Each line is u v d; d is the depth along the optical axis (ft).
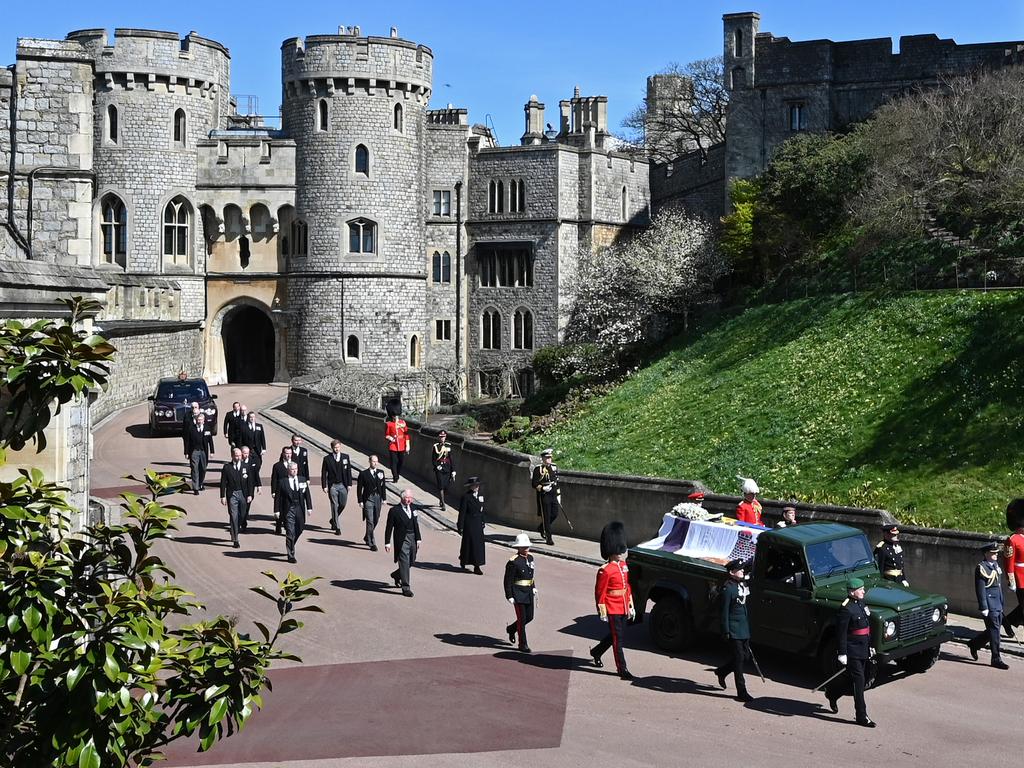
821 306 129.80
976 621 60.85
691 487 76.64
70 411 56.90
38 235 69.36
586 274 230.27
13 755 24.41
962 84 144.97
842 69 188.03
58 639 24.44
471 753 41.42
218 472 107.76
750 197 176.45
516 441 143.95
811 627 49.73
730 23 193.57
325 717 45.44
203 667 25.54
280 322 218.18
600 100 296.10
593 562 75.87
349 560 74.79
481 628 58.90
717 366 132.77
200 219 214.07
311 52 211.61
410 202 218.59
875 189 137.69
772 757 40.83
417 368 221.05
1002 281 113.19
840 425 98.48
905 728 43.98
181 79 207.82
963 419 89.76
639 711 46.14
